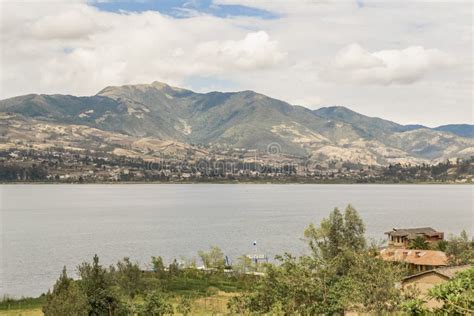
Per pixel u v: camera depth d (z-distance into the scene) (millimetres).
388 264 48312
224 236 173625
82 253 138875
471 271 24266
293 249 143750
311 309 42312
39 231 189375
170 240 165000
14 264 122562
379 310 43500
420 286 59625
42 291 96312
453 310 22250
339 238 86562
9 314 69625
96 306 55938
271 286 45406
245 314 43719
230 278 103312
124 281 80875
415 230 135000
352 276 47969
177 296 82938
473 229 187000
